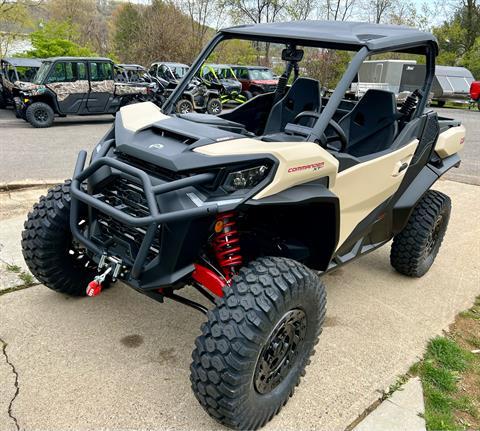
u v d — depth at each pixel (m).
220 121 2.96
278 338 2.32
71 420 2.37
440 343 3.25
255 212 2.74
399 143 3.39
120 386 2.62
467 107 22.95
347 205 2.99
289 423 2.47
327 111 2.71
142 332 3.11
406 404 2.67
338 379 2.83
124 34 27.05
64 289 3.28
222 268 2.59
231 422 2.25
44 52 19.19
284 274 2.29
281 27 3.20
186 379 2.72
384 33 3.07
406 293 3.97
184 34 25.14
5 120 13.05
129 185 2.51
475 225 5.73
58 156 8.16
